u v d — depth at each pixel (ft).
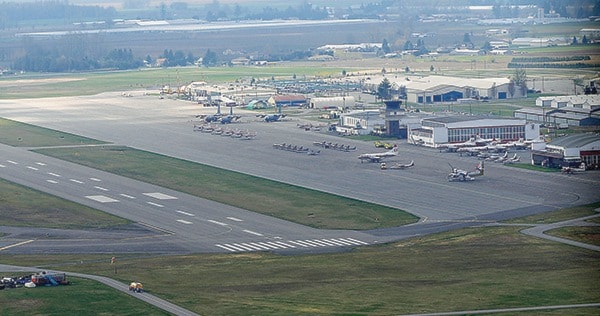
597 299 620.08
